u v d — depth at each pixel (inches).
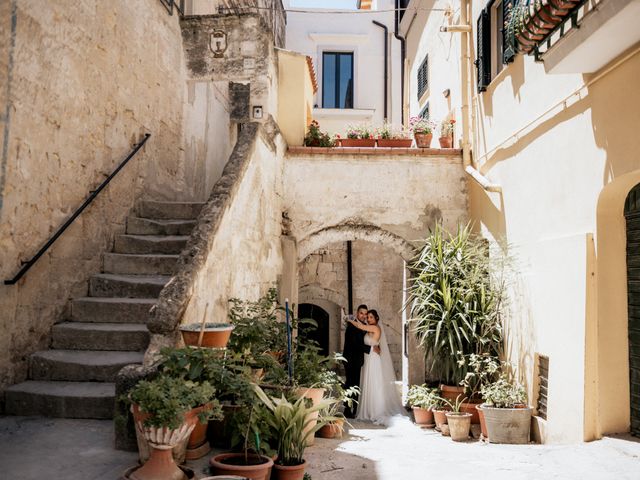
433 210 356.8
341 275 546.6
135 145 294.0
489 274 295.6
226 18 355.9
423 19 510.9
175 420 124.9
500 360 291.4
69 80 230.2
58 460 145.2
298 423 161.6
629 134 185.8
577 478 164.4
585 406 205.0
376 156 361.1
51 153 217.9
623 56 186.1
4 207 190.2
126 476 130.2
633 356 203.5
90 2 246.7
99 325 219.3
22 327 199.3
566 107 229.0
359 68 701.9
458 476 175.5
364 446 230.7
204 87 424.5
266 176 299.1
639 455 179.5
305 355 236.4
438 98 447.8
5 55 190.5
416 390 313.7
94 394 183.2
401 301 542.0
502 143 298.2
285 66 381.4
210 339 160.7
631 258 205.5
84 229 241.0
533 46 205.9
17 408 184.9
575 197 223.0
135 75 293.7
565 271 224.4
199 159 411.8
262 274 292.4
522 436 244.4
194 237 200.7
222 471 140.7
